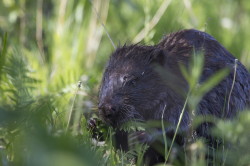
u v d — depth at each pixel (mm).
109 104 9062
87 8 14859
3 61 9305
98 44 14477
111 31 15445
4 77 9961
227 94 9773
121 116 9102
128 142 9023
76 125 9906
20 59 8469
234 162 8414
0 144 8305
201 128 9492
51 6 15961
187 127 9266
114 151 8844
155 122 9188
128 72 9469
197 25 14961
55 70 12938
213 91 9609
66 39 14477
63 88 11062
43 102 7902
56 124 9070
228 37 15719
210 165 9062
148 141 9023
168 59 9719
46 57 14695
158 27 13938
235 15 17312
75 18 14883
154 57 9570
